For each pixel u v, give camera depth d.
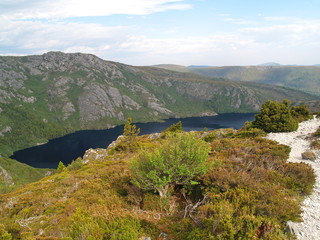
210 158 13.70
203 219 6.93
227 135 32.28
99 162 28.42
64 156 165.12
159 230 7.83
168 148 11.49
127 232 6.99
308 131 24.86
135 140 44.22
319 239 6.54
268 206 7.22
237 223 6.57
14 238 9.17
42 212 12.88
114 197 11.70
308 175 10.36
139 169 11.10
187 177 10.48
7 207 14.45
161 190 10.60
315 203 8.78
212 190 9.42
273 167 12.12
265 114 29.19
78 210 9.45
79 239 7.18
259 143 20.09
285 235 6.54
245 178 9.58
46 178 23.94
